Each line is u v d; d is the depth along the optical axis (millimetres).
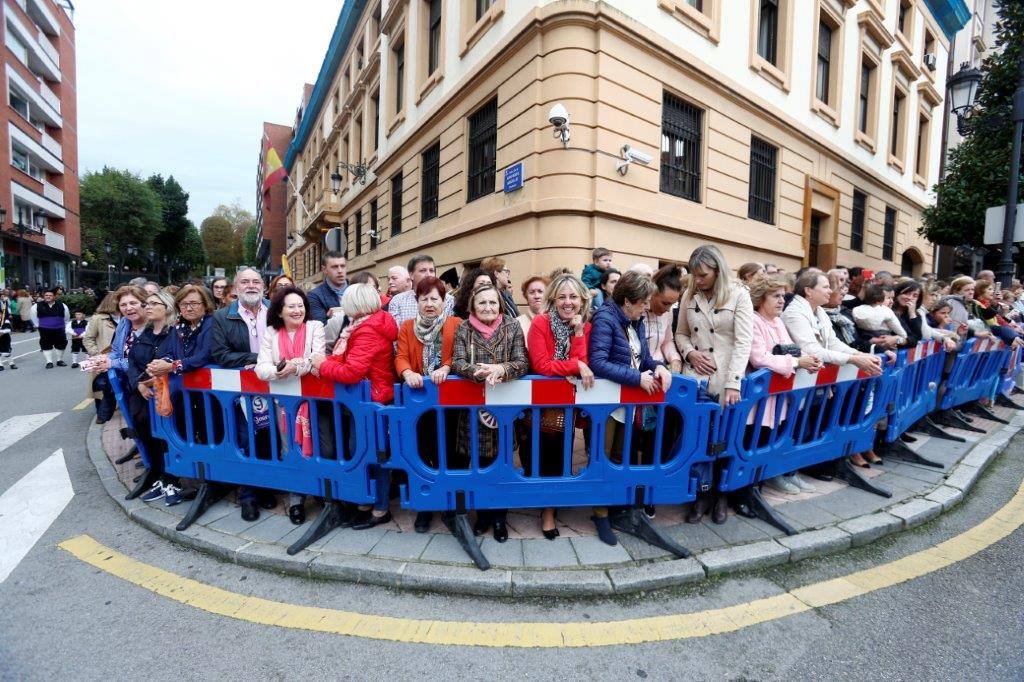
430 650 2094
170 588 2537
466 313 3381
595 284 4660
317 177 24391
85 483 3961
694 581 2557
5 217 23172
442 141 9602
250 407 3109
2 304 10117
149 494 3541
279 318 3209
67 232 31109
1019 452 4617
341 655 2066
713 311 3080
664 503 2908
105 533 3137
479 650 2094
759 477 3182
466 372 2635
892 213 14719
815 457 3486
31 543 3008
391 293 4668
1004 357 5992
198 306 3318
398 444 2760
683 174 8055
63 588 2543
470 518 3156
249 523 3125
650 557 2689
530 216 6852
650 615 2320
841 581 2586
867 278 5172
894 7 13227
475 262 8352
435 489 2771
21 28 25688
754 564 2676
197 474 3271
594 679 1937
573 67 6523
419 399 2713
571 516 3215
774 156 9828
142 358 3504
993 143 10555
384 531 2973
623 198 6914
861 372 3518
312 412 2953
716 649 2100
